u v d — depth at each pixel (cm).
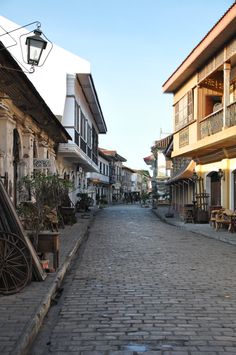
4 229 761
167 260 1159
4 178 1266
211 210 2147
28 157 1617
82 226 2119
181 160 3344
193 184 2709
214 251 1338
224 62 1800
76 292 789
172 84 2462
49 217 1502
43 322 611
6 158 1312
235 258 1193
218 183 2258
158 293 777
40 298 671
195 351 497
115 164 8538
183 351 498
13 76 1075
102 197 6131
